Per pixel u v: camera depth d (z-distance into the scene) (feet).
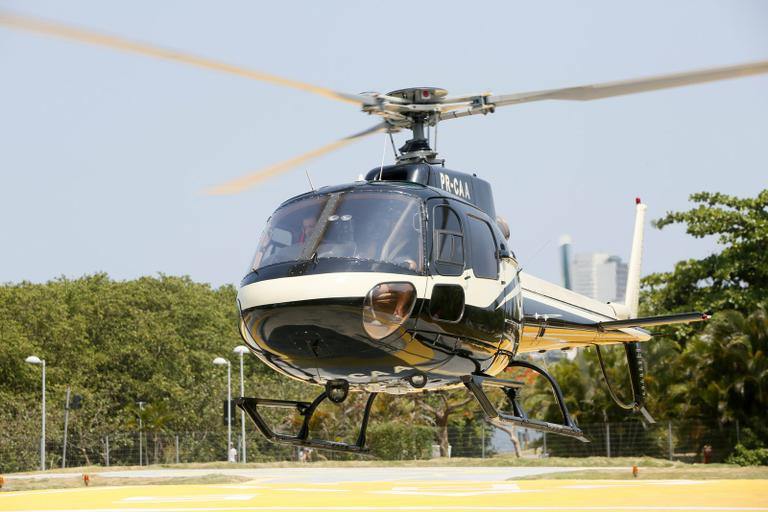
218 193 83.15
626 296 142.61
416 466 279.28
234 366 493.36
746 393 290.35
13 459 388.16
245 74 73.46
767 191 352.69
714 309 340.59
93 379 450.30
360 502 100.53
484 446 337.72
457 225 85.20
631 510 83.76
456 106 92.43
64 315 454.40
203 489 138.72
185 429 437.99
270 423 399.44
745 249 347.97
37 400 419.13
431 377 85.81
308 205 85.71
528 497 105.09
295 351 81.87
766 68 69.26
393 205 83.15
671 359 311.68
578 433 101.45
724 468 222.69
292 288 79.15
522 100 88.89
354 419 356.79
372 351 80.38
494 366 91.45
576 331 116.06
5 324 426.51
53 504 107.45
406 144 96.53
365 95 89.04
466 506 92.07
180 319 492.54
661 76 76.18
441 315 81.46
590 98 82.69
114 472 258.37
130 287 497.05
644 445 305.94
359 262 79.30
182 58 66.54
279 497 113.19
